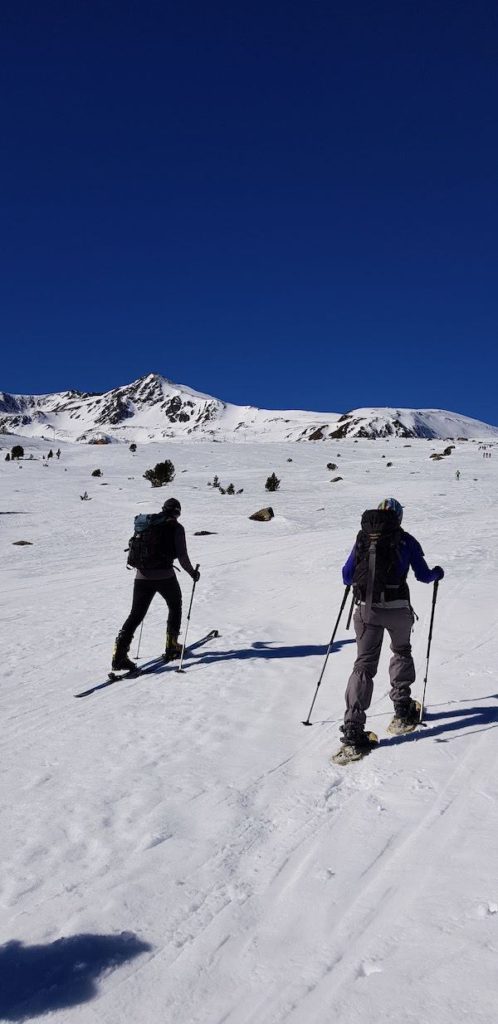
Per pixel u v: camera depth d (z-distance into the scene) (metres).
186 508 34.06
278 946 2.64
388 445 86.44
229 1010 2.33
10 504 36.84
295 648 8.06
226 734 5.15
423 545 16.33
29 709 6.21
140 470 59.56
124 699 6.34
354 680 4.65
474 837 3.30
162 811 3.88
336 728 5.16
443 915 2.70
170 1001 2.39
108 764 4.68
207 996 2.40
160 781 4.31
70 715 5.94
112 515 32.31
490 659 6.69
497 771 4.04
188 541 22.44
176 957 2.62
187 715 5.69
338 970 2.46
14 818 3.91
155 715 5.76
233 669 7.19
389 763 4.34
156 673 7.26
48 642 9.28
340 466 60.50
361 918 2.76
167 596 7.61
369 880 3.04
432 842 3.30
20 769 4.69
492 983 2.28
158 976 2.52
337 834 3.49
